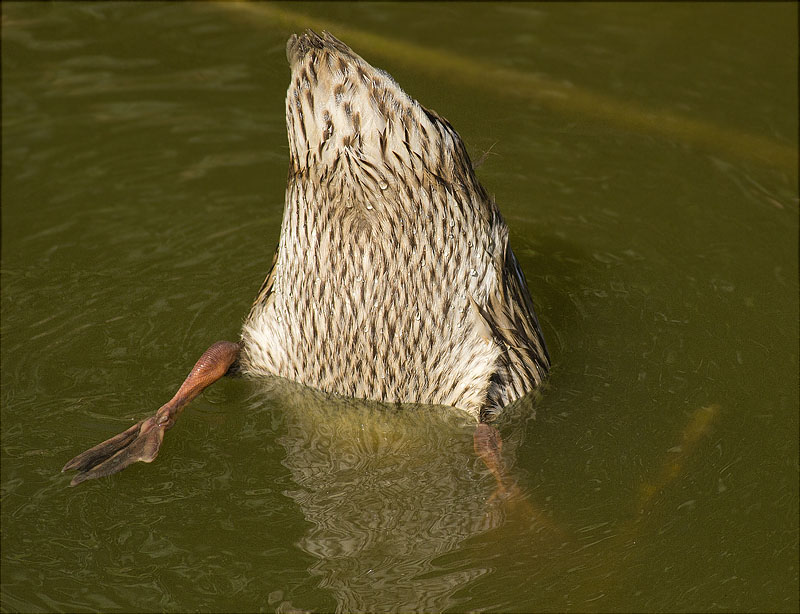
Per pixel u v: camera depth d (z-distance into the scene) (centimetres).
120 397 1314
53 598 1045
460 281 1203
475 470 1198
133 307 1488
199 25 2286
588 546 1098
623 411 1290
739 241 1664
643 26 2314
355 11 2306
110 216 1733
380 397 1287
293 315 1269
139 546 1100
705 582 1062
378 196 1120
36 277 1565
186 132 1962
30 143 1927
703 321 1467
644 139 1931
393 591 1042
